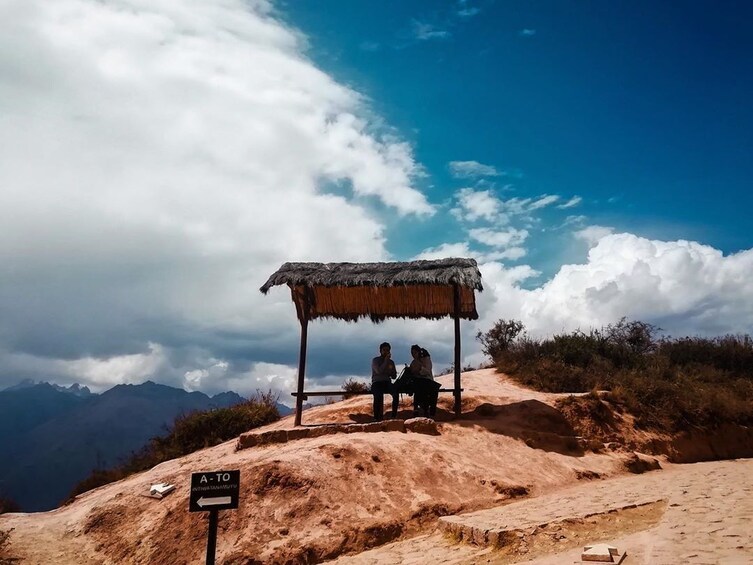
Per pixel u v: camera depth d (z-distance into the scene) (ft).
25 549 29.78
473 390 55.31
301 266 50.08
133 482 38.37
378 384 46.01
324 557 26.94
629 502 28.63
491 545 24.04
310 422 49.01
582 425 46.88
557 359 62.08
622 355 64.39
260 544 27.63
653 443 46.55
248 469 32.96
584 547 20.31
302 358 48.73
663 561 17.69
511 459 38.70
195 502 21.48
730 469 39.75
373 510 30.53
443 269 47.70
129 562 27.89
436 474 34.71
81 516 33.58
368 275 47.85
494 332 79.00
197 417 53.62
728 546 18.49
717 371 63.36
